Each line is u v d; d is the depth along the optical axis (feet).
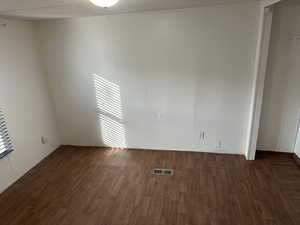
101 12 9.75
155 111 12.14
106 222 7.81
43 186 9.95
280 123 11.25
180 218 7.88
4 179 9.72
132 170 10.98
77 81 12.36
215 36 10.24
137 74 11.60
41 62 12.07
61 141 13.93
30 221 7.97
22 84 10.73
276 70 10.39
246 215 7.92
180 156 12.16
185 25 10.34
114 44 11.27
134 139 13.01
